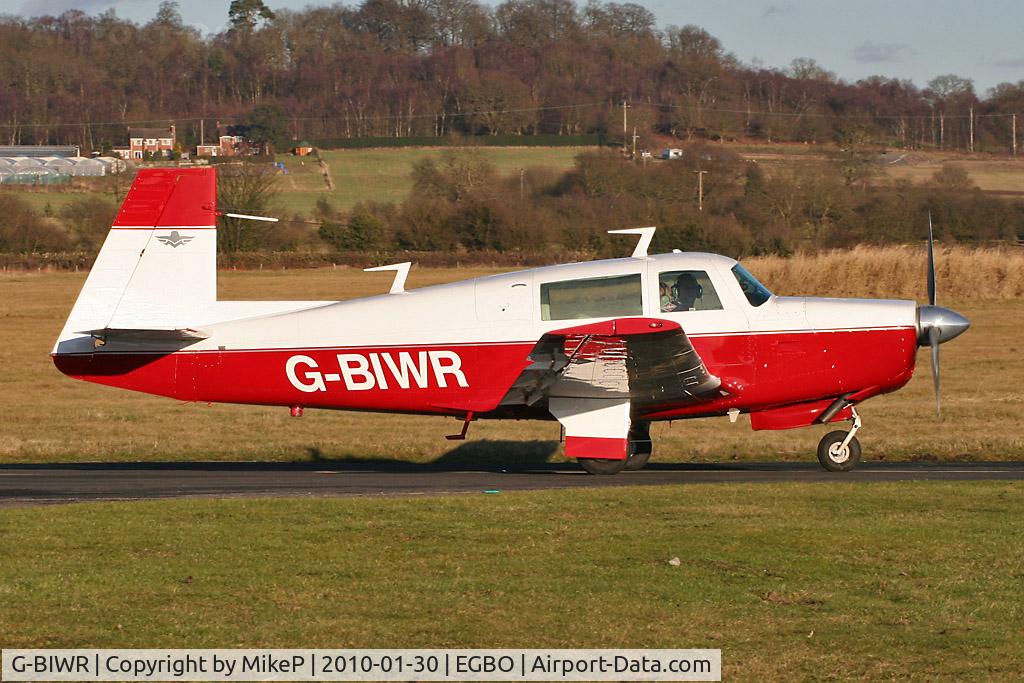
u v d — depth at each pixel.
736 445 53.62
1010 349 89.31
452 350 44.91
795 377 44.19
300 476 44.16
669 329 38.47
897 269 119.69
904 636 22.31
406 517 32.25
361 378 45.75
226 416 66.00
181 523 31.52
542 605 24.00
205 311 46.56
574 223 158.75
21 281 148.75
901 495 35.41
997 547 28.27
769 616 23.39
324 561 27.22
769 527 30.59
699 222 152.38
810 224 154.00
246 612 23.53
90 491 39.38
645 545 28.70
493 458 52.72
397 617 23.31
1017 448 51.06
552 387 43.25
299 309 46.47
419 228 161.62
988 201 153.00
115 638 22.14
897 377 44.41
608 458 43.53
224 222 161.12
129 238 46.22
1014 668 20.78
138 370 46.59
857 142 199.88
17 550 28.28
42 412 67.44
